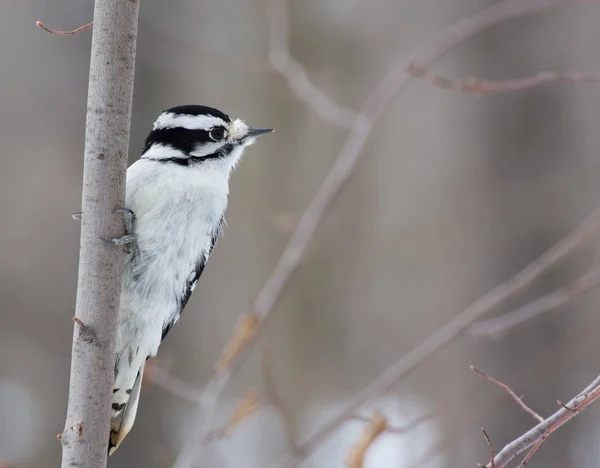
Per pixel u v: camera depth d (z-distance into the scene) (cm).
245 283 1725
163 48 1725
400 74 1012
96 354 621
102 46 611
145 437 1597
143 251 758
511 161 1398
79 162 1795
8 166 1747
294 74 1121
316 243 1282
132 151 1744
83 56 1830
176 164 798
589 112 1371
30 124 1784
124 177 624
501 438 1262
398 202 1639
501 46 1405
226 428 862
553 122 1382
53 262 1728
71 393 625
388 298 1708
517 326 1235
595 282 963
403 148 1587
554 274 1306
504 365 1309
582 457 1293
